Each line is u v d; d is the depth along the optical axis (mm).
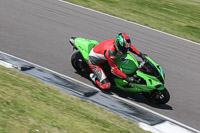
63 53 14438
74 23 17984
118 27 18469
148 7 22781
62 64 13430
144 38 17562
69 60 13906
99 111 9984
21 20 17203
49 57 13820
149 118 10414
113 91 12008
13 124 7926
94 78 11938
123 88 11625
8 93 9383
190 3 25906
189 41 18172
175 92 12562
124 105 11016
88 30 17406
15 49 13969
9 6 18875
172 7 23688
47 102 9578
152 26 19500
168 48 16812
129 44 10703
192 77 14125
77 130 8422
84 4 21219
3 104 8680
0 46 13969
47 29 16688
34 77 11531
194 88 13133
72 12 19547
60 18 18344
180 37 18547
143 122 10039
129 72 11266
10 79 10562
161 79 11117
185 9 23641
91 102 10695
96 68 11820
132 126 9461
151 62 11344
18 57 13281
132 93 12094
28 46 14492
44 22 17469
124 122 9617
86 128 8625
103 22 18844
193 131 10023
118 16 20219
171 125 10172
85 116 9328
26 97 9500
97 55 11641
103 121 9289
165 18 21156
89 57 12031
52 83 11562
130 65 11297
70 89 11414
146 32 18453
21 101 9156
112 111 10359
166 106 11453
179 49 16922
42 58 13617
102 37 16797
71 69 13164
